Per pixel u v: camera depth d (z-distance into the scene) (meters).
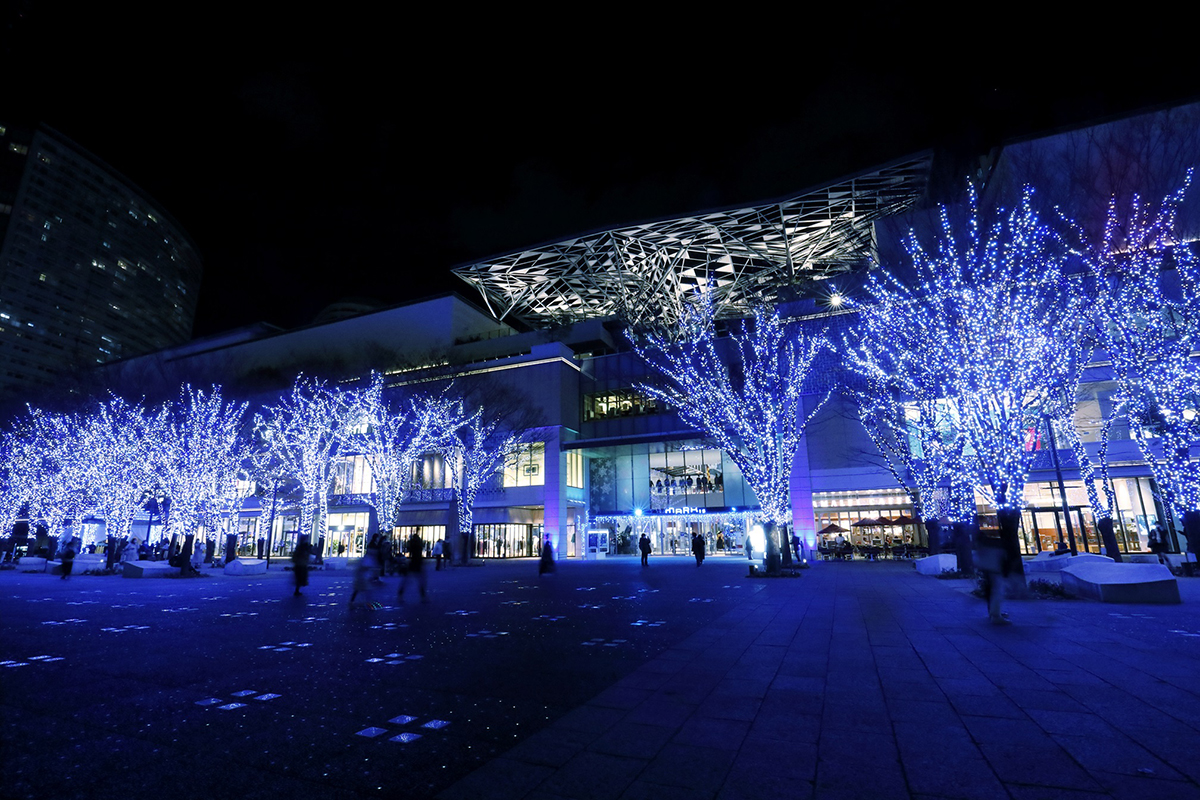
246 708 5.45
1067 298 15.00
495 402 36.91
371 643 8.79
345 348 56.94
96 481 32.09
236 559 28.80
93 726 4.96
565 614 11.91
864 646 7.94
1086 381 30.42
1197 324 16.81
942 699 5.39
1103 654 7.10
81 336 115.75
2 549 37.56
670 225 51.09
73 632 10.07
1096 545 29.64
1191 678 5.96
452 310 55.06
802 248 55.03
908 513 34.53
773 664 7.00
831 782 3.66
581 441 44.12
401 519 46.75
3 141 111.50
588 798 3.48
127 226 130.12
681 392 38.47
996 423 13.12
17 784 3.77
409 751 4.34
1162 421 18.03
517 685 6.20
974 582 16.66
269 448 37.50
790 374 24.33
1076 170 17.70
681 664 7.11
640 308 52.84
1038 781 3.62
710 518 44.84
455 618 11.48
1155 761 3.89
